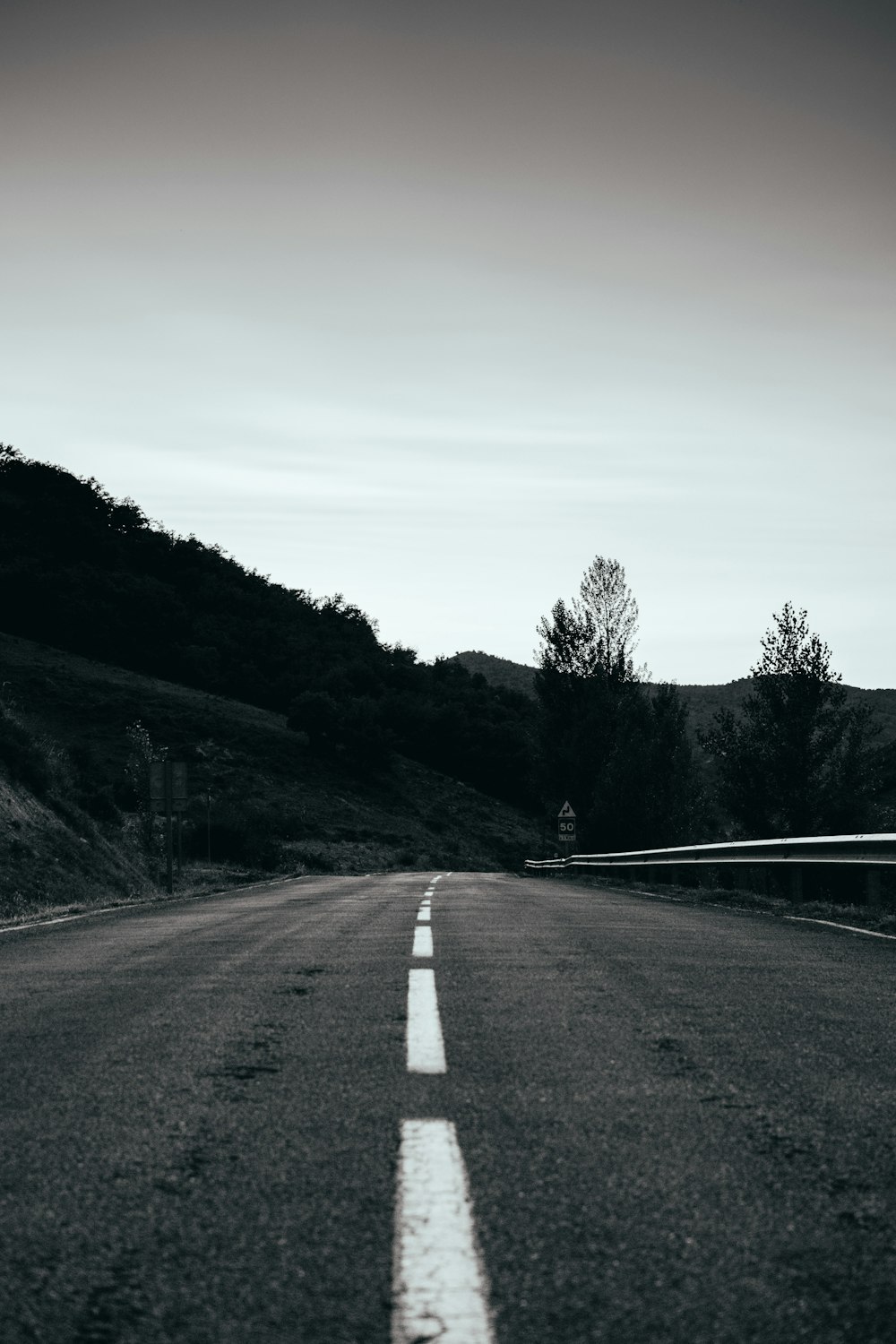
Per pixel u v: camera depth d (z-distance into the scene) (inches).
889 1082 188.4
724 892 702.5
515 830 4734.3
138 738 1824.6
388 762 4778.5
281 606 7283.5
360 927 462.9
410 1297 105.3
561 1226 123.2
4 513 6461.6
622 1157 148.2
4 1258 115.2
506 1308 102.9
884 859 526.0
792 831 1115.3
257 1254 115.7
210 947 390.9
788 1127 162.4
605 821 1633.9
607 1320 100.7
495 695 6919.3
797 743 1111.0
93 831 1183.6
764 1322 100.8
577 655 2123.5
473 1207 128.9
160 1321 100.9
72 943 418.3
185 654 5521.7
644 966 328.8
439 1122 164.7
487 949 373.1
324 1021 242.4
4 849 959.0
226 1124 164.6
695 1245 117.8
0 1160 147.9
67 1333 98.6
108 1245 118.5
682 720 1638.8
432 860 3708.2
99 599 5728.3
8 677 4473.4
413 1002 262.8
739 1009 255.6
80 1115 169.9
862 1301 105.0
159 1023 241.0
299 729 4702.3
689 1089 183.8
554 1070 196.4
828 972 316.8
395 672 6456.7
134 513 7362.2
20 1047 218.5
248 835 2325.3
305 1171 142.6
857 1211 128.3
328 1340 97.2
